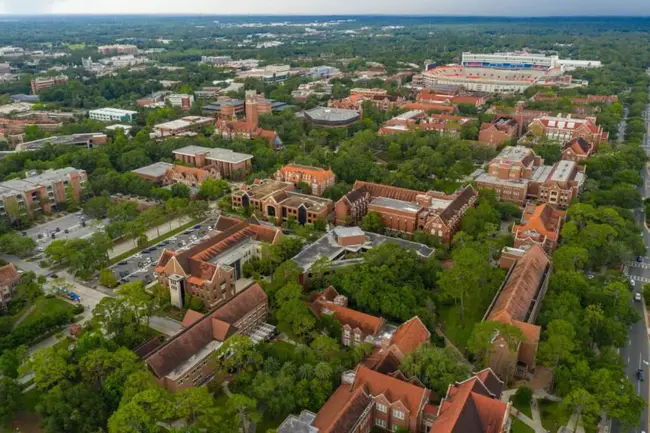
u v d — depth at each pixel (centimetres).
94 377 13800
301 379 13775
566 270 18938
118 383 13388
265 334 17025
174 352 14712
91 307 19050
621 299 16988
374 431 13212
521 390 14150
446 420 11588
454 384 13250
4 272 19150
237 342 14588
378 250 19825
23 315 18500
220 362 14738
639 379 15138
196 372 14788
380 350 15075
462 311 17712
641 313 18300
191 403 12338
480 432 11650
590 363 14738
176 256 19088
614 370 14125
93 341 14962
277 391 13312
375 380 13288
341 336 16488
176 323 18150
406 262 19438
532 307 16775
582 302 17512
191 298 18900
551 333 14875
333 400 13350
